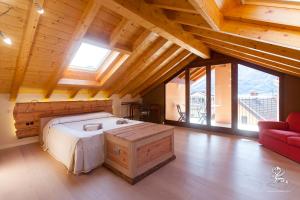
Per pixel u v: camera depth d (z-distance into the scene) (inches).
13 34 91.9
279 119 151.1
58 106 163.3
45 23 93.0
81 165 96.7
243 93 205.6
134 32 127.5
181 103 246.4
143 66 173.2
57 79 139.1
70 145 100.3
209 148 136.6
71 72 153.7
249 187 81.0
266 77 193.2
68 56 119.2
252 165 104.3
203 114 223.9
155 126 121.3
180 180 88.4
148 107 248.4
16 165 107.3
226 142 152.2
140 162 91.3
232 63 177.2
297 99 141.1
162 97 248.5
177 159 115.3
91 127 125.6
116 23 113.1
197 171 97.8
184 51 178.5
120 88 211.6
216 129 193.8
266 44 92.7
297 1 56.1
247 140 157.9
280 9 61.9
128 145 87.7
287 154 114.1
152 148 99.0
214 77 225.1
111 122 148.2
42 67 124.8
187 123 220.5
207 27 90.7
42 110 153.2
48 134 132.2
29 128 147.6
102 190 80.3
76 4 88.7
